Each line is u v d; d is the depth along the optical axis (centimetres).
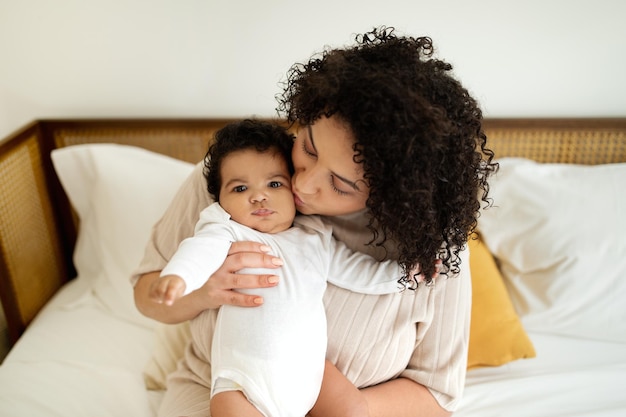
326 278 81
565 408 108
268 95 154
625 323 129
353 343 84
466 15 144
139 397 108
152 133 155
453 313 89
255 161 78
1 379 114
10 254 133
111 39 146
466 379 118
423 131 66
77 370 117
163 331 109
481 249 135
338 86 67
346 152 69
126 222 138
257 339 72
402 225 72
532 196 138
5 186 132
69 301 143
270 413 72
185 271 65
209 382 86
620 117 155
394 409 87
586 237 131
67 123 153
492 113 157
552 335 131
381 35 76
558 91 153
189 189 90
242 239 78
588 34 146
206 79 152
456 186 73
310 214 85
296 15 144
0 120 153
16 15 141
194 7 143
